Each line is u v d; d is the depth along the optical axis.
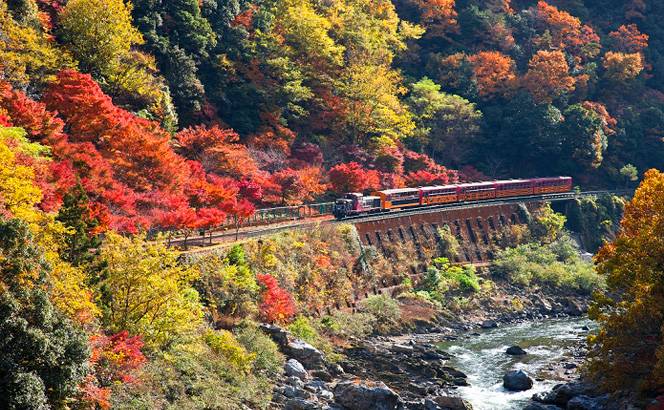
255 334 52.06
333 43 113.12
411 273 83.81
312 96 105.75
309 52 109.81
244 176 79.75
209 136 79.31
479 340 69.31
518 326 76.62
